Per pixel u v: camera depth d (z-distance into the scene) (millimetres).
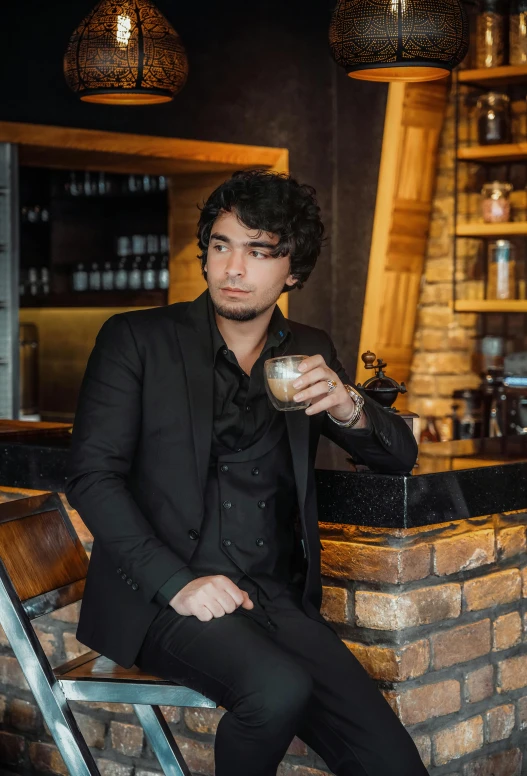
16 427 3305
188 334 2287
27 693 3170
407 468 2439
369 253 5785
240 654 2033
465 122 5395
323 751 2244
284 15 5832
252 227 2203
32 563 2324
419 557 2535
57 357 7699
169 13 5332
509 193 5102
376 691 2230
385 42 3094
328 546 2600
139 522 2135
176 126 5422
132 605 2164
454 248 5172
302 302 5887
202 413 2230
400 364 5633
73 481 2184
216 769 2088
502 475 2658
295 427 2305
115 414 2205
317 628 2283
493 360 5273
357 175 5871
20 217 7430
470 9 5062
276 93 5809
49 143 5020
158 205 7270
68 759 2205
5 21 4871
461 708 2670
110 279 6961
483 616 2729
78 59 3631
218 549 2250
